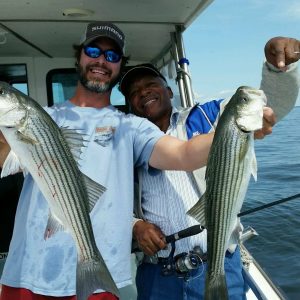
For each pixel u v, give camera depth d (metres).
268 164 6.64
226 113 0.91
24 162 0.91
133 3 1.66
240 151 0.90
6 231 1.99
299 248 2.87
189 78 1.93
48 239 1.04
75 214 0.95
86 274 0.96
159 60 2.41
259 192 4.83
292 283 2.41
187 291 1.19
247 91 0.89
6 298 1.07
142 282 1.28
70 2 1.64
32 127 0.90
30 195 1.08
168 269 1.20
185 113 1.31
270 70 1.05
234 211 0.92
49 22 1.87
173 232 1.20
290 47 0.99
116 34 1.19
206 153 1.02
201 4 1.68
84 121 1.13
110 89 1.20
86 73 1.18
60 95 2.40
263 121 0.92
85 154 1.09
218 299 0.94
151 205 1.24
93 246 0.97
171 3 1.67
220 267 0.95
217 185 0.92
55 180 0.93
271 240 3.04
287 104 1.10
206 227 0.95
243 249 1.74
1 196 2.00
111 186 1.09
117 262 1.07
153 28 1.96
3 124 0.89
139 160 1.17
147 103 1.36
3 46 2.18
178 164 1.08
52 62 2.39
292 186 5.01
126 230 1.09
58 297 1.04
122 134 1.12
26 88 2.40
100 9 1.73
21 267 1.05
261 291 1.46
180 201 1.21
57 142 0.93
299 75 1.05
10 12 1.73
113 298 1.07
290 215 3.55
